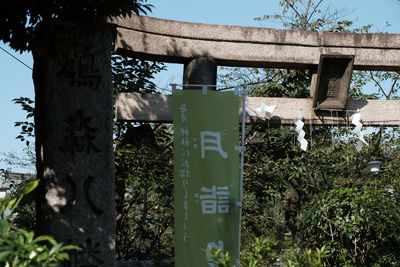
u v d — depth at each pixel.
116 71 8.67
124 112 6.17
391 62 6.91
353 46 6.86
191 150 5.27
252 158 9.94
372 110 6.84
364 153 9.80
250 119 6.64
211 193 5.21
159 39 6.31
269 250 4.45
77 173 4.65
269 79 10.79
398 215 7.35
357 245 7.53
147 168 8.55
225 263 4.15
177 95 5.34
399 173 8.64
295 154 9.73
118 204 8.95
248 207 10.97
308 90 10.99
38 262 2.49
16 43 4.65
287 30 6.74
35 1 4.43
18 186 12.23
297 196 11.20
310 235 8.00
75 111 4.70
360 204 7.16
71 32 4.46
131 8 4.75
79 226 4.59
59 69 4.73
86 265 4.57
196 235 5.13
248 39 6.61
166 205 10.15
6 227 2.53
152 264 7.75
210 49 6.50
